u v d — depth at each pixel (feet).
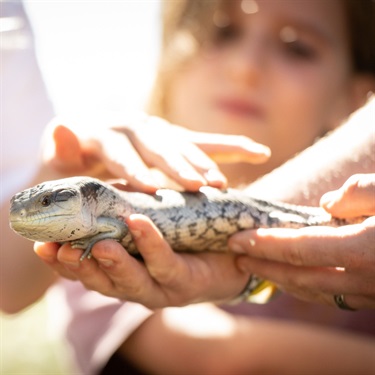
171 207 3.59
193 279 3.47
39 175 4.12
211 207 3.63
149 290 3.41
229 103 4.75
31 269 4.29
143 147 3.67
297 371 4.08
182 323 4.23
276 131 4.79
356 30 4.94
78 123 3.85
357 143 3.76
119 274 3.31
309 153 3.90
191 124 4.88
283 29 4.77
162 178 4.02
